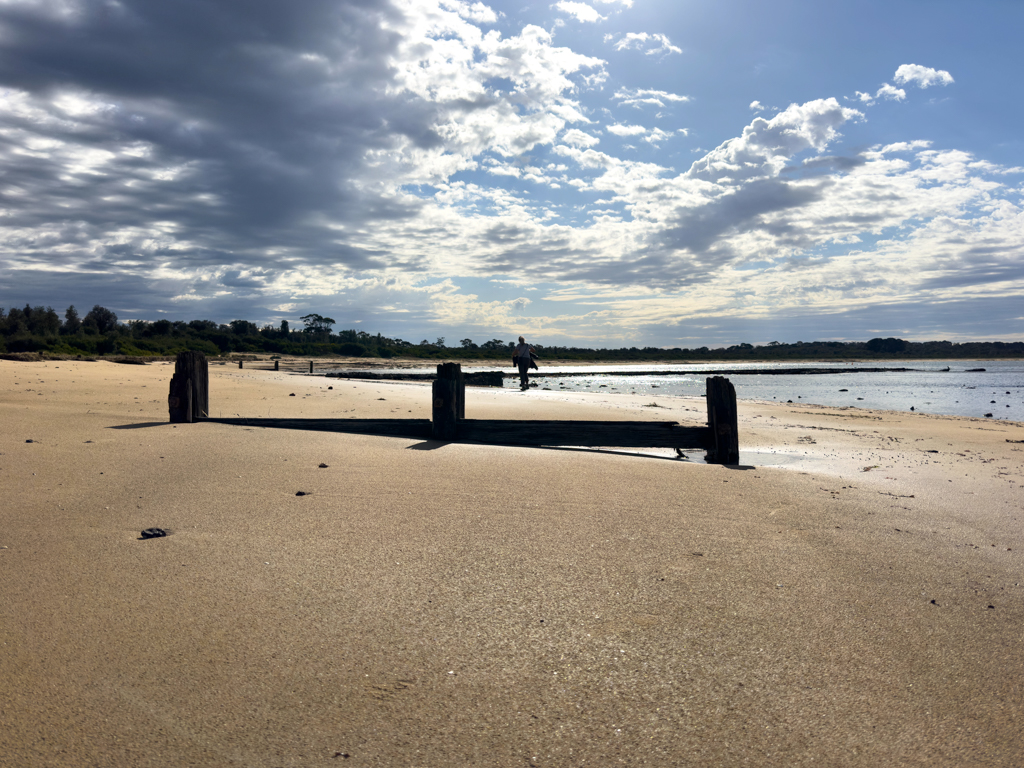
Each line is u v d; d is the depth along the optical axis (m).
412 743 1.62
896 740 1.67
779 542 3.42
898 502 4.62
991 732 1.71
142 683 1.85
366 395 12.85
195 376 7.29
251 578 2.67
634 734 1.68
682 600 2.58
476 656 2.08
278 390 13.23
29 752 1.52
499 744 1.63
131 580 2.60
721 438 6.41
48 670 1.90
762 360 181.25
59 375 13.80
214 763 1.52
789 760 1.58
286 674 1.92
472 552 3.09
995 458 7.38
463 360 106.31
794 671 2.03
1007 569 3.10
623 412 11.21
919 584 2.84
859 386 36.47
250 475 4.59
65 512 3.53
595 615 2.41
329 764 1.53
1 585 2.50
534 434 6.82
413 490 4.32
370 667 1.99
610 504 4.12
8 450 5.05
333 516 3.64
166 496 3.95
